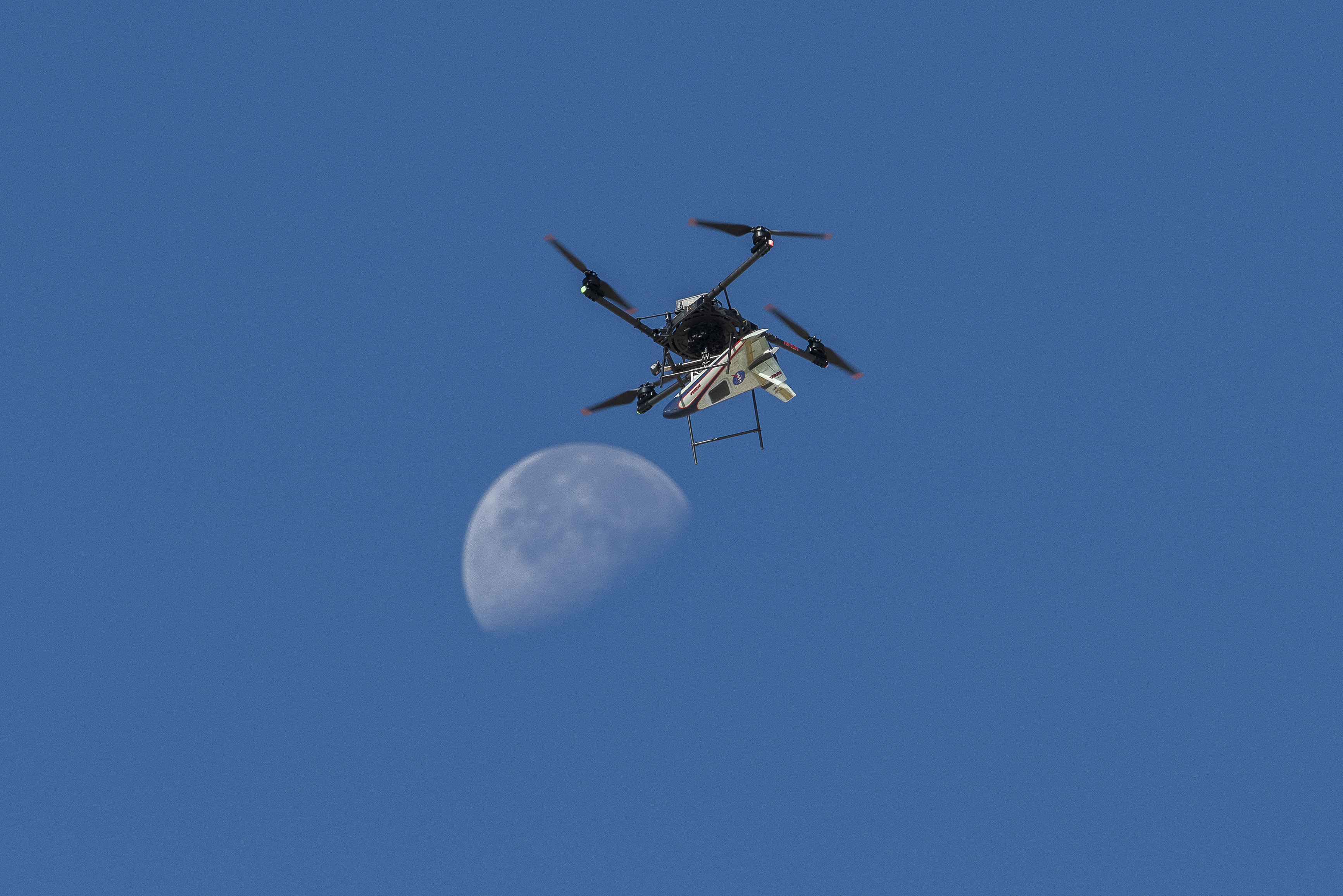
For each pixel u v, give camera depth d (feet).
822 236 127.34
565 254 129.49
